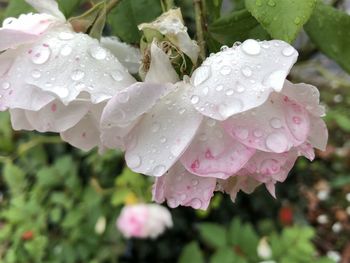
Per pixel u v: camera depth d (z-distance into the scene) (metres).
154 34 0.12
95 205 0.43
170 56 0.12
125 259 0.54
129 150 0.12
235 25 0.14
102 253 0.44
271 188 0.12
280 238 0.39
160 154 0.11
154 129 0.12
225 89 0.11
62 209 0.47
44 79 0.12
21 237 0.38
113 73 0.12
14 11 0.15
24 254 0.38
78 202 0.43
